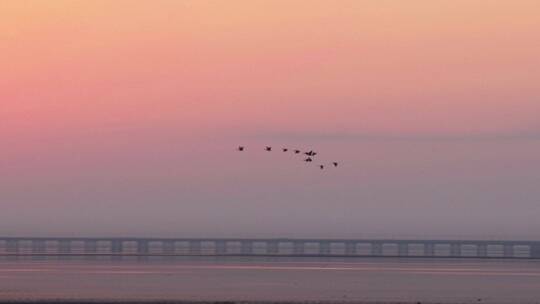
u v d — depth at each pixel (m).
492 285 72.00
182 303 58.47
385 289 68.00
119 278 74.94
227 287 68.50
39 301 58.78
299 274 80.19
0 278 74.06
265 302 59.38
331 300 60.97
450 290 67.88
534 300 62.56
